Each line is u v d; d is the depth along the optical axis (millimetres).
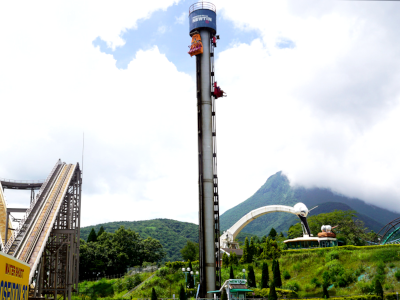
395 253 104062
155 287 111250
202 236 86625
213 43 96375
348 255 109750
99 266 150875
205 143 90312
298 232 184375
